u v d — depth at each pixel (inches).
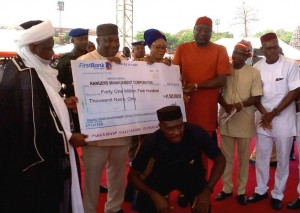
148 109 131.6
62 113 102.2
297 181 198.5
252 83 158.2
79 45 173.8
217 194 176.7
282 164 159.9
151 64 134.3
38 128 92.7
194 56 146.9
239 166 167.5
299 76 152.5
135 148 196.7
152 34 141.4
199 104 148.0
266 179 168.6
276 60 156.0
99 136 120.0
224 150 170.1
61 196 100.7
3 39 471.2
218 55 146.1
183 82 147.7
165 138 113.0
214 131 155.9
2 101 91.4
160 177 119.0
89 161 128.4
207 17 144.6
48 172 96.0
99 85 120.9
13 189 93.9
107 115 121.9
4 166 92.6
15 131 91.6
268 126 156.3
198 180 120.2
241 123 162.4
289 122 157.2
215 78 144.8
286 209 160.2
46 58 100.0
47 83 100.3
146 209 118.4
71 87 146.8
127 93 126.8
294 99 154.6
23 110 92.0
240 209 160.4
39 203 95.8
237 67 160.7
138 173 115.0
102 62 121.9
